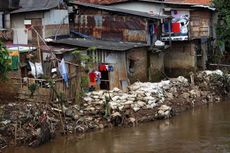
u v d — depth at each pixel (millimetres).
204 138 23141
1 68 24125
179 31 36406
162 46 34719
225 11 39031
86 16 35469
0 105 24094
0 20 32594
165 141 22766
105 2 39812
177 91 30672
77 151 21453
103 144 22422
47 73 27547
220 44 40188
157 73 35156
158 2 37344
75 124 24219
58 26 33656
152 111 26891
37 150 21438
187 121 26484
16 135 22031
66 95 25703
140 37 34188
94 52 30172
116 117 25219
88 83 28688
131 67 31875
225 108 29547
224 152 20891
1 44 24312
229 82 33469
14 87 25328
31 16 32781
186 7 36188
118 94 27609
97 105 25859
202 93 31609
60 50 28859
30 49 27844
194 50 37156
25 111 23484
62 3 34094
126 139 23156
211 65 38531
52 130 23125
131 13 34156
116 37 34844
